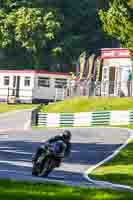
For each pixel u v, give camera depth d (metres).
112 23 97.19
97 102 107.44
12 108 123.12
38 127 99.94
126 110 98.69
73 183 36.59
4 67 184.75
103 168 53.91
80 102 108.31
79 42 187.12
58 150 40.88
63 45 184.00
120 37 97.75
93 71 122.88
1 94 134.00
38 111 106.31
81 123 99.38
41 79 131.00
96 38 190.12
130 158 63.22
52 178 40.44
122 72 118.31
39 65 183.50
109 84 117.00
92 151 68.25
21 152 64.44
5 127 98.00
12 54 185.25
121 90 116.25
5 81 134.12
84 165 55.78
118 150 69.69
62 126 100.12
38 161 41.06
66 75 133.12
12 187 26.53
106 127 94.88
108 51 121.31
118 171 51.03
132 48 97.38
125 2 95.19
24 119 107.88
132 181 44.69
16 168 47.56
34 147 70.25
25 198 23.17
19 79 132.00
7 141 76.50
